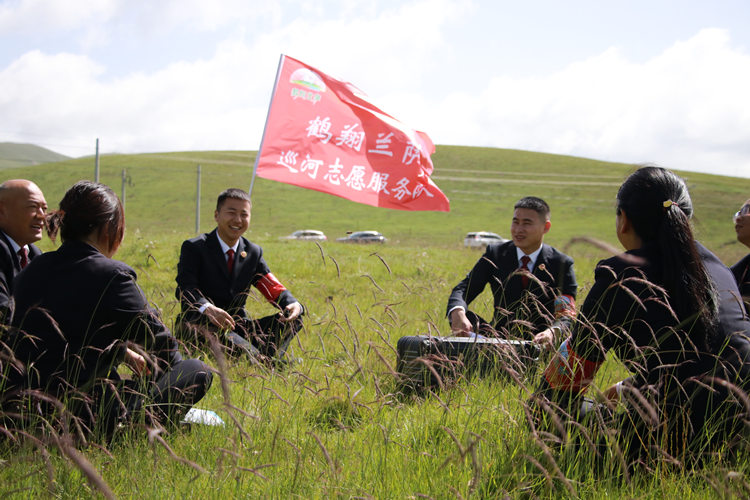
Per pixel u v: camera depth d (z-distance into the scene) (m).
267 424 3.15
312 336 5.67
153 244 13.05
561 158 96.81
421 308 7.54
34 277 3.02
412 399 3.77
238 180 80.88
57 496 2.34
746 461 2.55
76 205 3.10
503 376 3.61
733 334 2.69
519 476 2.55
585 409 2.94
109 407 2.90
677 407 2.64
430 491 2.50
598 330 2.80
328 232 58.06
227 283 5.58
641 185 2.87
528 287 4.96
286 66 8.34
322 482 2.54
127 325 3.07
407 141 8.49
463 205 70.50
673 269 2.69
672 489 2.47
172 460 2.71
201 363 3.26
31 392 2.41
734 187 76.25
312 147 8.29
